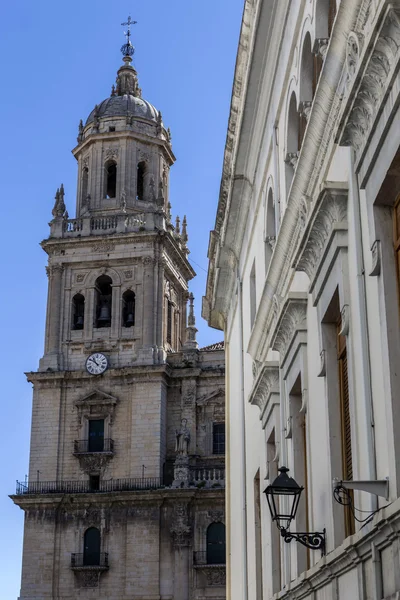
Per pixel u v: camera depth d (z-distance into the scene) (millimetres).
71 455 74312
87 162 84500
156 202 80062
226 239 28953
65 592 70625
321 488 14328
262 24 19656
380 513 9820
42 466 74375
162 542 70375
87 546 71500
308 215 14805
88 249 78688
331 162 13859
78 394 75875
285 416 18156
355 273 11938
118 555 70750
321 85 13531
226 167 26297
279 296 18766
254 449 24875
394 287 10672
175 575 69438
